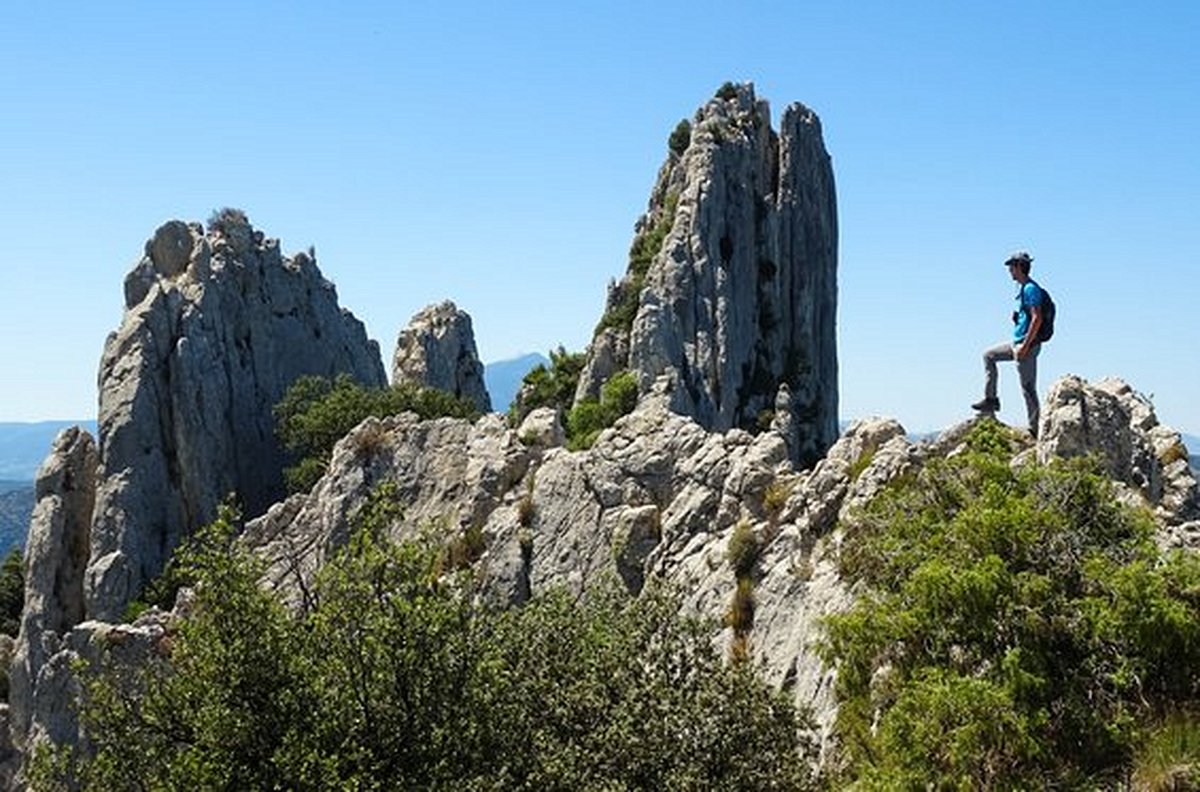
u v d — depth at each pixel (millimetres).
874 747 21078
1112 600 17500
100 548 99938
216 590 26625
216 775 24188
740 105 162500
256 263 127188
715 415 128250
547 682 28047
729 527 43844
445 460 61781
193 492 108250
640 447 51938
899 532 21516
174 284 118500
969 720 16969
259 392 122000
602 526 50125
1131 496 24375
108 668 30625
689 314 132625
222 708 25328
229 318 120875
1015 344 27203
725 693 26094
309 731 25125
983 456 21516
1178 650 17000
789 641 34844
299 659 26016
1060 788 16391
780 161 160500
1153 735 16375
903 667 19266
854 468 37281
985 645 17891
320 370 132000
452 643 26609
